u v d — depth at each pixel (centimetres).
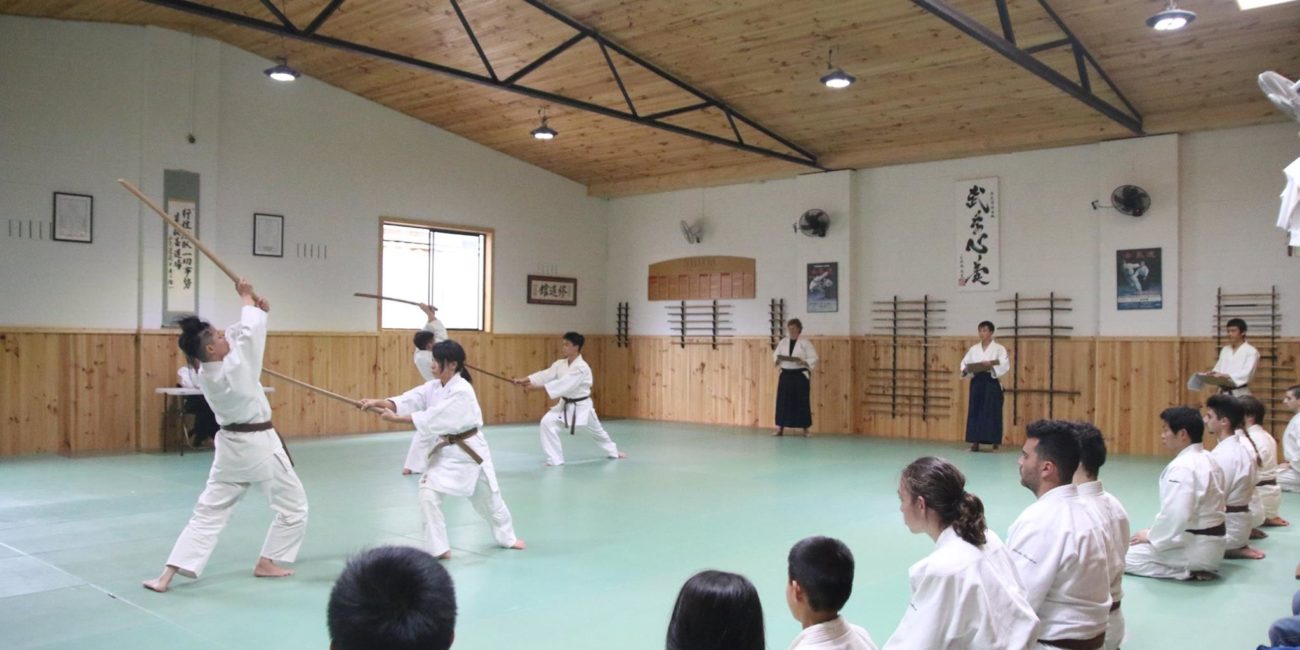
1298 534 593
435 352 510
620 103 1084
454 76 834
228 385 446
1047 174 1045
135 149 969
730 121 1053
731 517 628
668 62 952
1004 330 1073
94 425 948
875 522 612
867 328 1180
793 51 898
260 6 919
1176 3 741
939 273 1123
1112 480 788
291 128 1088
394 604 123
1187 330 956
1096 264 1011
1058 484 305
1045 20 777
